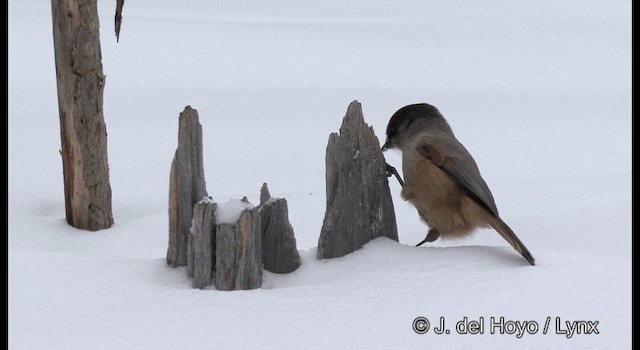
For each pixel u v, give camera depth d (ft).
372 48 94.73
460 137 58.85
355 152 25.86
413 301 22.53
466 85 80.07
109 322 21.57
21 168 49.80
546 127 61.82
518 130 60.80
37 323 21.53
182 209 25.14
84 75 38.04
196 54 86.69
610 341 20.94
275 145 55.47
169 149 53.83
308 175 49.47
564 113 66.90
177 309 22.22
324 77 81.25
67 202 39.52
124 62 81.66
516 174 51.24
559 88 80.02
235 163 51.57
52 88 71.10
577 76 86.28
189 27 98.78
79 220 39.17
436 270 24.30
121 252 36.73
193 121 25.03
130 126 58.80
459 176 25.52
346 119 25.76
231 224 23.85
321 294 23.02
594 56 96.94
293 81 79.05
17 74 75.15
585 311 22.25
